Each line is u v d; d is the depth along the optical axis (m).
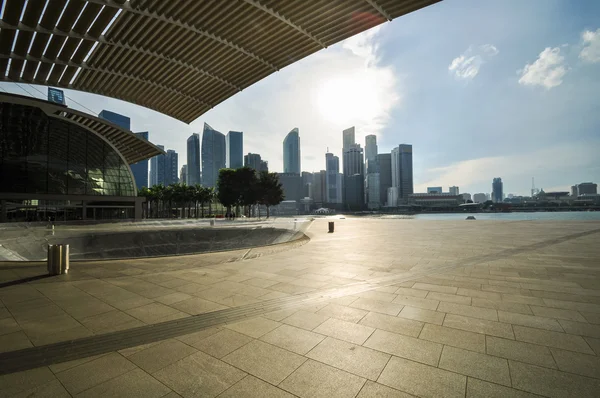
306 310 5.30
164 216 91.50
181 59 23.64
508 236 17.72
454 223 32.03
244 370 3.35
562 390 2.93
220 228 23.77
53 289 6.78
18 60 22.73
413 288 6.70
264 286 6.96
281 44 21.84
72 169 46.75
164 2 17.66
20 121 42.00
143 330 4.49
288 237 20.34
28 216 42.12
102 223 33.25
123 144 55.19
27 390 3.01
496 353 3.69
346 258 10.75
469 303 5.60
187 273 8.36
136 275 8.14
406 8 17.92
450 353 3.70
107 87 28.00
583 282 7.06
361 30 20.19
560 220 33.16
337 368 3.38
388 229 25.27
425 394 2.90
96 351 3.83
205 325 4.67
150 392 2.96
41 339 4.20
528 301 5.68
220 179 62.47
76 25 19.44
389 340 4.08
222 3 17.70
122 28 19.92
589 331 4.31
